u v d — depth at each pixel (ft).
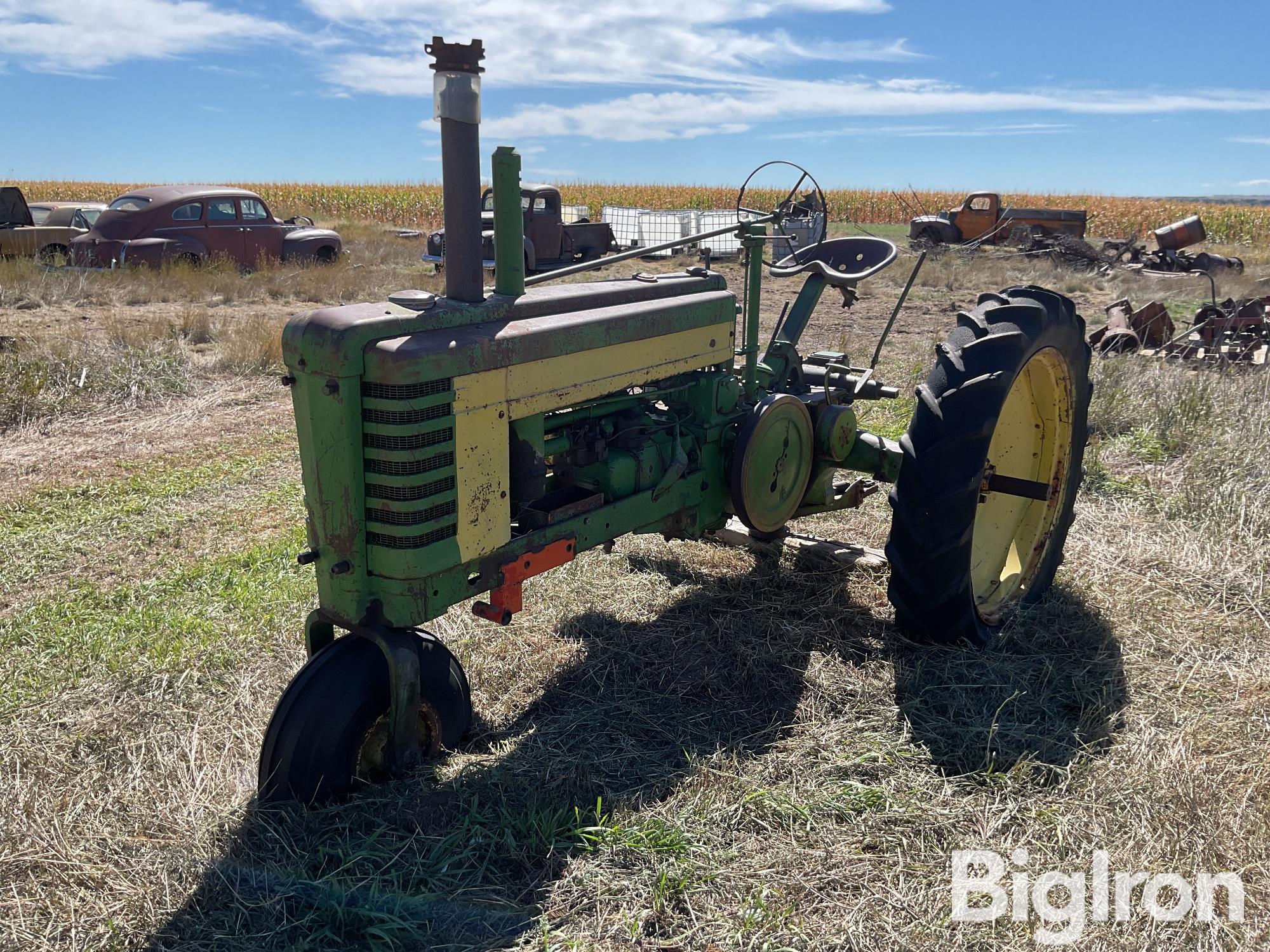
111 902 7.73
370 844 8.26
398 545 8.56
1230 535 15.35
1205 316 31.27
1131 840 8.48
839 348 31.53
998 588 13.17
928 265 56.95
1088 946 7.30
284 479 19.01
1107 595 13.65
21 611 13.01
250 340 30.09
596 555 15.23
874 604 13.53
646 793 9.18
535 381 9.30
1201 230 57.82
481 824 8.61
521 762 9.57
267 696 10.96
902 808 8.97
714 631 12.72
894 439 19.85
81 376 25.34
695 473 11.80
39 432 22.26
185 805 8.92
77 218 50.96
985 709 10.77
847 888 7.97
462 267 9.16
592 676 11.58
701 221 65.36
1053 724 10.48
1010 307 12.03
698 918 7.60
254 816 8.60
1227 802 8.93
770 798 9.01
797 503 13.29
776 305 42.70
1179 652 11.98
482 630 12.57
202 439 21.86
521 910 7.66
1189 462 18.90
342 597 8.84
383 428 8.26
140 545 15.49
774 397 12.33
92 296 39.50
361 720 8.94
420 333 8.53
